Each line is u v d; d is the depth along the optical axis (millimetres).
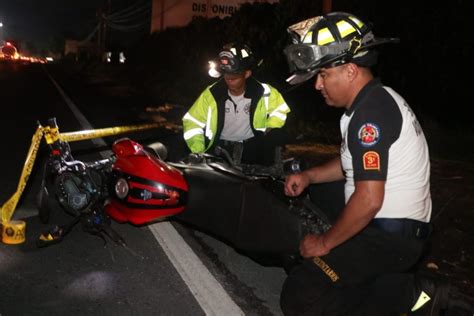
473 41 10570
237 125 4684
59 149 3943
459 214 5730
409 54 11359
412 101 11281
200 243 4438
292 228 3023
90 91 20250
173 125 11320
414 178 2701
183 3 33844
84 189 3750
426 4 11180
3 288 3436
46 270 3738
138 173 3215
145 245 4297
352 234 2611
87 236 4383
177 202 3199
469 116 10914
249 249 3164
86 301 3350
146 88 22531
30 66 44031
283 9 15016
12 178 5980
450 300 2797
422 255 2840
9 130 9312
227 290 3643
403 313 2740
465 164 7949
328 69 2680
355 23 2652
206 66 20109
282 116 4727
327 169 3326
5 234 4133
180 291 3574
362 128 2590
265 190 3135
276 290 3715
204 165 3496
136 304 3355
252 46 15297
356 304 2789
